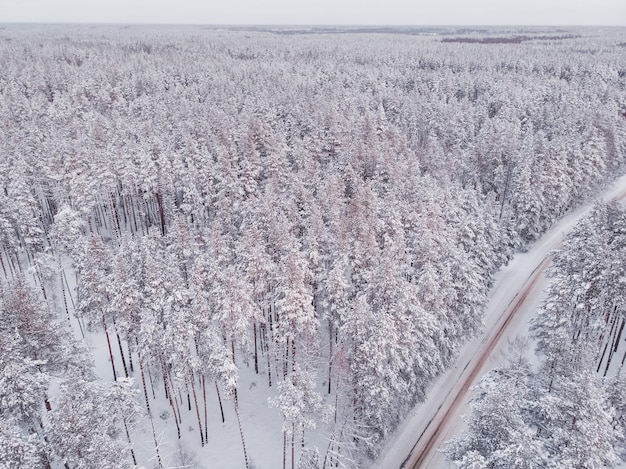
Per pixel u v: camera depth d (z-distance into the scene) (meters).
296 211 50.97
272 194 53.84
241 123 81.25
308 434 37.53
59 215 53.69
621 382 27.12
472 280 43.88
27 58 155.62
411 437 38.31
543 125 100.44
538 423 26.78
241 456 35.94
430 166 74.88
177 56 183.50
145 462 34.66
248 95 111.25
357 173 63.50
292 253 36.25
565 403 24.11
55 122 89.25
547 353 36.31
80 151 64.25
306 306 35.00
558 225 76.12
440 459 36.31
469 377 44.91
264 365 44.00
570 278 40.94
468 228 50.97
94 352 45.50
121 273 36.69
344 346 37.41
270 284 41.84
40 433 31.58
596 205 54.41
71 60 172.62
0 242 51.12
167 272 39.34
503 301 57.16
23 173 59.50
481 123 102.50
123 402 29.62
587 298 39.72
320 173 66.88
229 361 31.09
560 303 40.47
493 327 52.41
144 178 61.78
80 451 25.55
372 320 33.47
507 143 77.75
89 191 59.88
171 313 35.09
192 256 45.12
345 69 161.25
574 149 75.56
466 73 147.75
